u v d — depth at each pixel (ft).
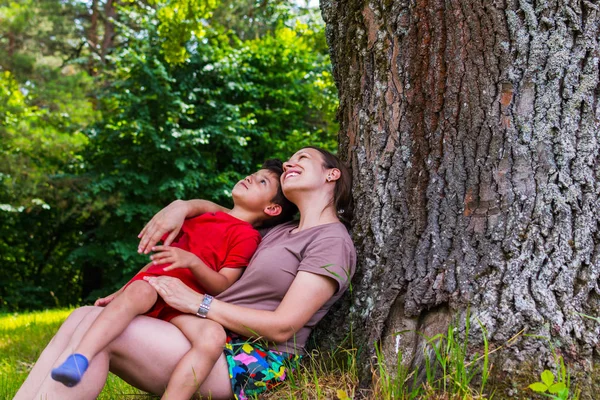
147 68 43.68
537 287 6.95
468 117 7.83
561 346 6.68
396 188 8.46
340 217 9.23
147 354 7.30
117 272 50.83
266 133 48.16
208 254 8.75
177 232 8.96
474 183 7.66
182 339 7.38
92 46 66.08
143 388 7.69
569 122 7.33
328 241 8.10
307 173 8.76
